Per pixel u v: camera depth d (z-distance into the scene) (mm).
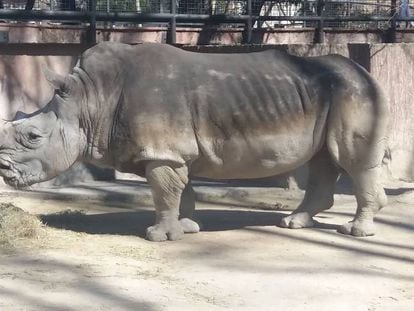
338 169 8734
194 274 7090
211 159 8234
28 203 10586
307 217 8898
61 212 9867
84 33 12203
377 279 7039
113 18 12133
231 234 8617
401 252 7957
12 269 7160
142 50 8359
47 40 12203
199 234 8609
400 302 6449
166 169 8117
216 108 8109
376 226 9086
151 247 8023
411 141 12344
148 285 6750
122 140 8141
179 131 8070
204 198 11023
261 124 8195
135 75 8164
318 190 8938
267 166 8367
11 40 12062
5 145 8062
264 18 13062
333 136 8312
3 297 6383
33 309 6102
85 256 7633
